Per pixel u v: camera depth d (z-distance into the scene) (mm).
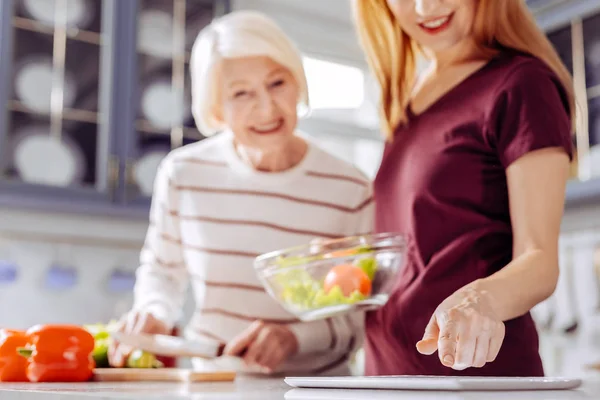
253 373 1495
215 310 1593
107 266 2941
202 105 1595
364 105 3910
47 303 2811
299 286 1211
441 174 1182
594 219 2838
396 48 1317
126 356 1329
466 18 1169
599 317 2814
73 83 2777
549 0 2758
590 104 2684
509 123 1096
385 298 1228
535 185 1046
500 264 1148
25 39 2707
